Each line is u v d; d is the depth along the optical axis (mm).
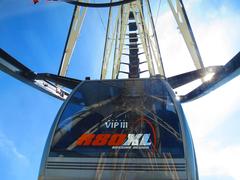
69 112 4305
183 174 3412
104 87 4719
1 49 4934
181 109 4117
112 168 3609
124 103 4383
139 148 3758
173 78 5938
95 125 4105
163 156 3605
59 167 3674
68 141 3928
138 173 3525
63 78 6070
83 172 3609
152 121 4023
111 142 3871
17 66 5375
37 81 5957
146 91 4523
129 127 4020
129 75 10422
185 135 3740
